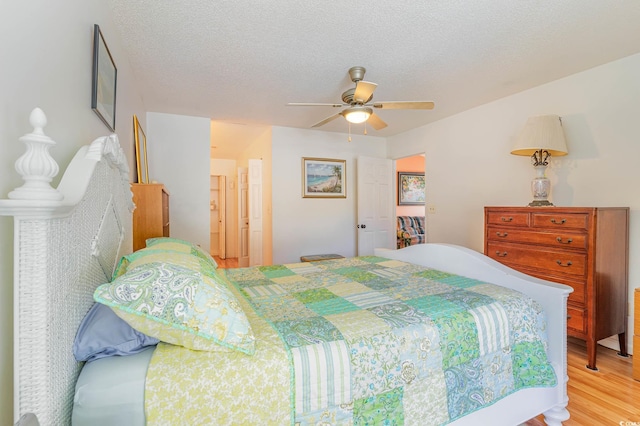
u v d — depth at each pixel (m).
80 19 1.31
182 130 3.94
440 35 2.14
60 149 1.10
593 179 2.67
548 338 1.58
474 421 1.29
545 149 2.62
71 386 0.86
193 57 2.44
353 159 5.11
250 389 0.92
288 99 3.37
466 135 3.83
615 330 2.33
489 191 3.57
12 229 0.80
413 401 1.16
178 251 1.55
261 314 1.38
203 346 0.96
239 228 6.15
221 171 7.39
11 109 0.79
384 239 5.14
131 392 0.84
